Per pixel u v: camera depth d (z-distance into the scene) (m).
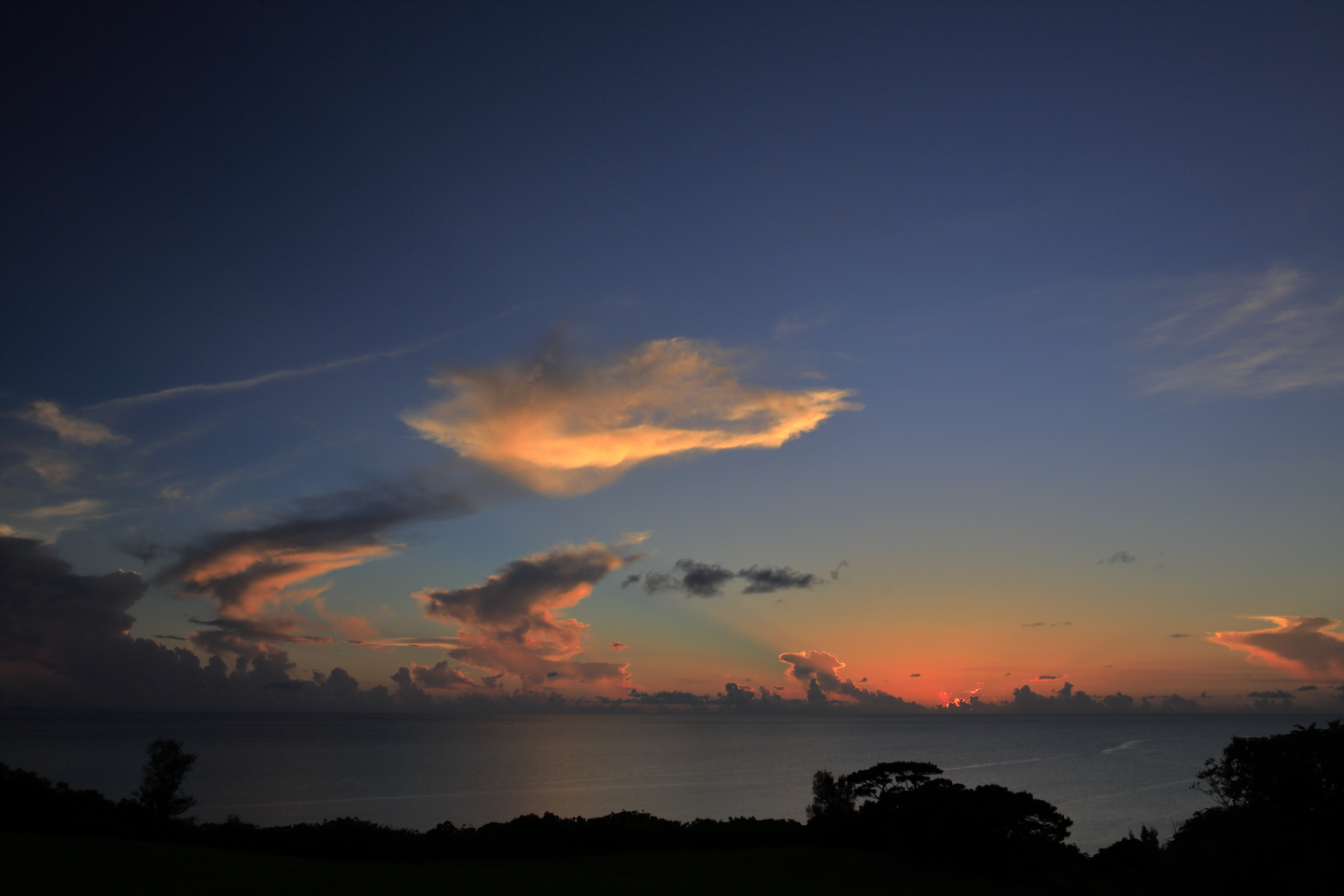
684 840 50.06
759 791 144.62
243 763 192.00
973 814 44.12
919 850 45.81
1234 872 29.98
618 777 170.88
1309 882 28.02
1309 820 30.53
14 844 35.78
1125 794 144.12
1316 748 30.94
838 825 51.75
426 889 31.78
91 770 158.00
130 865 32.25
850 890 37.38
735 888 37.00
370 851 43.66
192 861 35.25
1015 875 42.28
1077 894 38.75
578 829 48.62
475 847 45.88
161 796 60.19
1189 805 127.81
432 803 121.75
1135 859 46.88
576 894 32.78
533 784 152.88
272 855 41.22
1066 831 44.44
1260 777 32.06
